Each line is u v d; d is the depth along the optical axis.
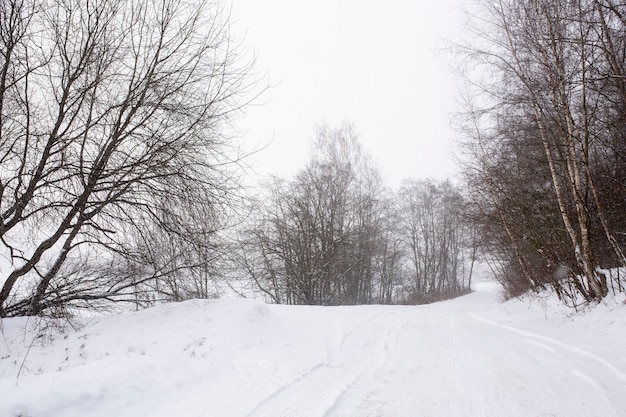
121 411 4.46
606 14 8.66
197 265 9.20
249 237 20.53
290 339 8.32
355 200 29.16
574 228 10.90
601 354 6.37
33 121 8.27
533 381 5.38
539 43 9.73
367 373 6.17
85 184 8.12
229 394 5.14
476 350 7.43
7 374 6.25
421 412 4.51
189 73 9.09
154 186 8.62
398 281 42.75
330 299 26.38
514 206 12.46
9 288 8.27
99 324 8.12
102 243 8.58
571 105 9.98
